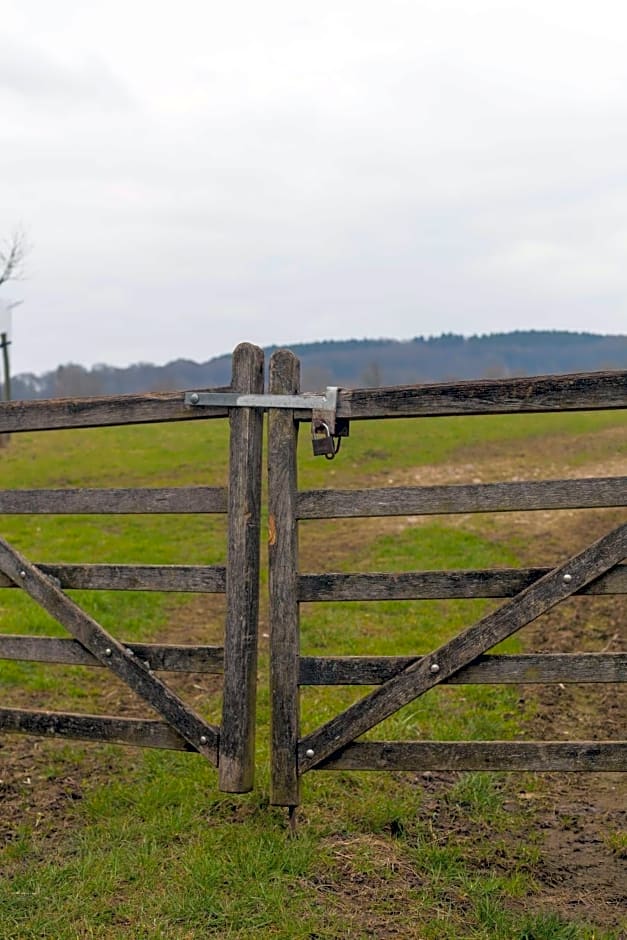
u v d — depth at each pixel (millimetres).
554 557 12680
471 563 12492
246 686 4645
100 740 4883
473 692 7152
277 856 4352
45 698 7102
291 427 4621
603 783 5504
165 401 4777
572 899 4156
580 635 9016
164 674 7711
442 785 5406
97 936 3795
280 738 4645
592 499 4305
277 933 3809
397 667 4551
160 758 5711
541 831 4871
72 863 4359
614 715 6754
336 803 5051
